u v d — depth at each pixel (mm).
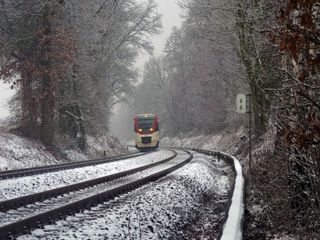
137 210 11133
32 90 30562
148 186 16578
